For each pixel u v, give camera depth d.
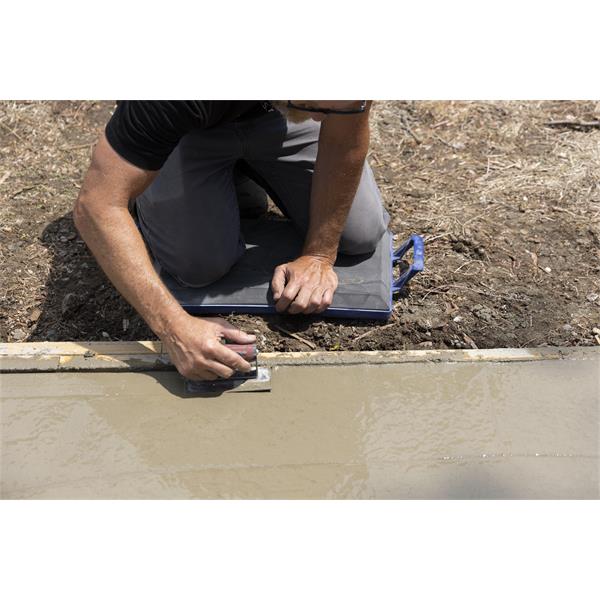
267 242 3.01
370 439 2.44
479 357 2.68
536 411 2.53
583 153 3.59
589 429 2.48
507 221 3.27
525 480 2.33
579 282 3.01
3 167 3.49
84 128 3.72
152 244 2.82
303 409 2.52
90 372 2.59
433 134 3.73
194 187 2.67
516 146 3.65
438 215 3.30
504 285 3.00
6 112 3.74
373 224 2.86
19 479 2.29
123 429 2.44
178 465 2.34
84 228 2.31
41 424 2.44
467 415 2.51
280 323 2.78
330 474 2.33
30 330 2.86
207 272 2.75
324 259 2.78
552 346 2.75
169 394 2.54
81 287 2.99
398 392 2.58
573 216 3.28
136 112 2.16
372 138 3.71
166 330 2.39
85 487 2.27
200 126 2.31
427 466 2.36
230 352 2.41
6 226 3.21
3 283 3.00
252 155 2.78
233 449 2.39
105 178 2.24
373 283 2.83
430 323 2.83
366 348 2.76
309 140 2.80
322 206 2.67
